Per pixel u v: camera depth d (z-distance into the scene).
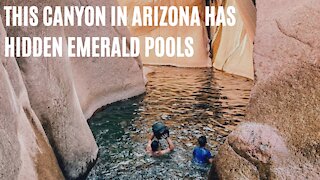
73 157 7.30
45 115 6.85
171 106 12.78
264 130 4.95
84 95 11.72
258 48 5.60
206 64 20.34
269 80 5.28
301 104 4.82
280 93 5.08
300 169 4.47
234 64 18.53
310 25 5.22
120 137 9.97
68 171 7.15
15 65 6.08
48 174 5.97
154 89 15.17
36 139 6.08
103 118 11.62
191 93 14.48
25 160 5.39
